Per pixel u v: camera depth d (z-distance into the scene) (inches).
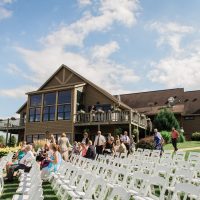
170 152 556.4
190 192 221.9
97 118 1163.3
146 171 433.4
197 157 459.5
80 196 285.7
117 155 668.7
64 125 1231.5
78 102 1272.1
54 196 373.4
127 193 189.3
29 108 1360.7
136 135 1126.4
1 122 1434.5
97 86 1275.8
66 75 1362.0
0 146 1071.0
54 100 1294.3
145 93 1701.5
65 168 431.5
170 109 1446.9
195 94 1609.3
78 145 774.5
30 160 510.6
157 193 374.0
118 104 1221.1
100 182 254.2
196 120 1462.8
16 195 289.0
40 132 1296.8
